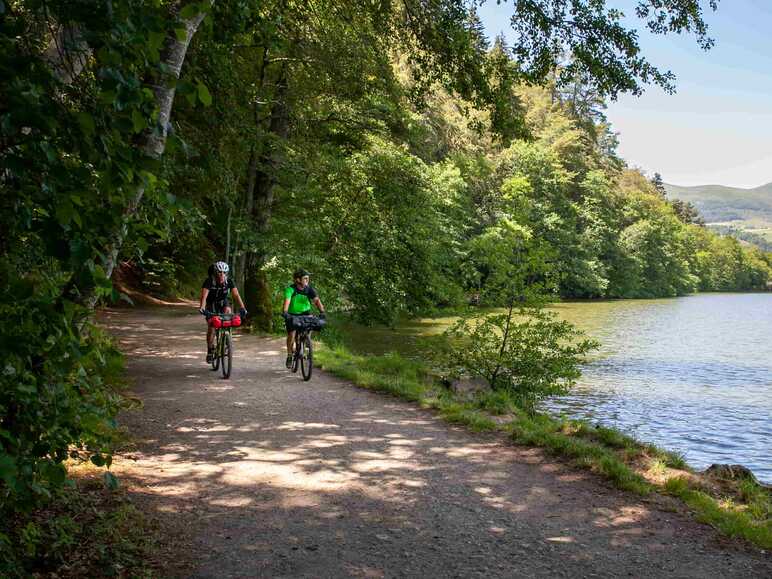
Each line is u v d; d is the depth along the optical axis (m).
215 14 6.43
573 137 67.94
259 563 3.94
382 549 4.18
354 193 19.91
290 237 19.31
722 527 4.53
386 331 27.25
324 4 14.52
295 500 5.08
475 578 3.78
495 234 12.47
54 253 2.43
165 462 5.96
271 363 12.58
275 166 18.44
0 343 2.45
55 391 2.95
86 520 4.33
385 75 16.89
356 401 9.10
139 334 17.08
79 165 2.56
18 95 2.22
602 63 11.32
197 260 33.44
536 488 5.45
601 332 33.31
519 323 12.46
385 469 5.95
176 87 2.65
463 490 5.38
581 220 68.25
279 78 18.30
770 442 11.60
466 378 12.23
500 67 12.34
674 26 10.88
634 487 5.37
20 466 2.70
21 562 3.50
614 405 14.66
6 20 2.38
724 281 128.88
